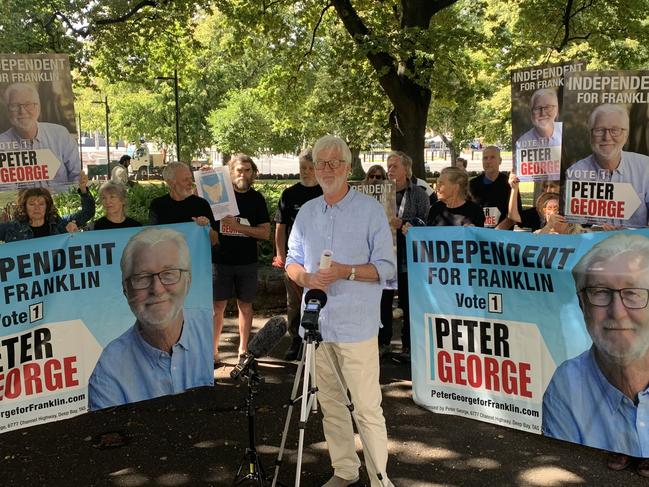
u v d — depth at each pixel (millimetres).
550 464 4191
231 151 37844
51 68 4906
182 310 4887
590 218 5066
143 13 15383
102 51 16328
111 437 4648
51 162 5008
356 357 3621
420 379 4980
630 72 4828
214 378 5559
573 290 4215
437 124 36594
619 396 4102
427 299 4855
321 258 3459
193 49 16938
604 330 4113
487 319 4609
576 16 15664
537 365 4418
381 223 3662
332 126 31531
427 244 4805
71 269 4457
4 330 4191
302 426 3227
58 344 4438
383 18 15117
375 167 6559
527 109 5836
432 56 12070
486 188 6734
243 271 5902
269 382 5699
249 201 5895
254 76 37781
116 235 4602
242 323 6008
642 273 4000
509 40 13305
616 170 4930
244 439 4605
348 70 16094
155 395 4844
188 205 5566
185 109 39281
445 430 4707
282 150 40844
